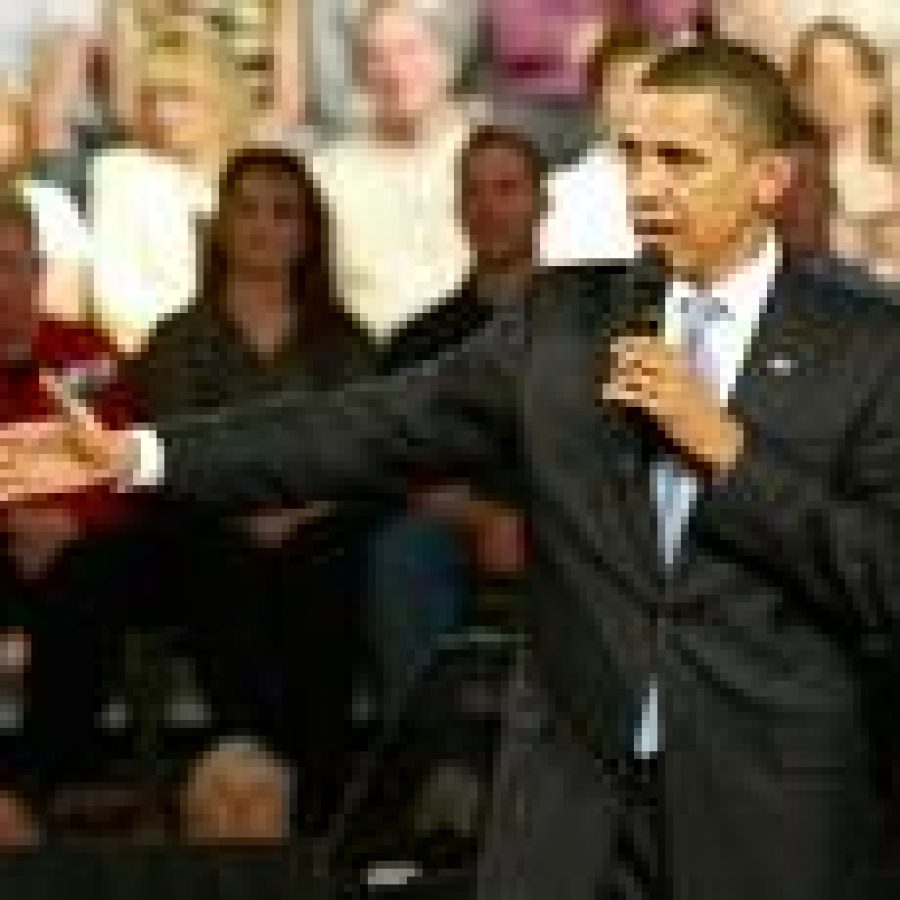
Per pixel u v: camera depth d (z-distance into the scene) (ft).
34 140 90.33
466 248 86.43
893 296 51.88
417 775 61.46
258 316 83.56
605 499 48.96
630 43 93.25
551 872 49.42
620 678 48.83
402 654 81.82
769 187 49.21
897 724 48.93
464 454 50.72
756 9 96.27
